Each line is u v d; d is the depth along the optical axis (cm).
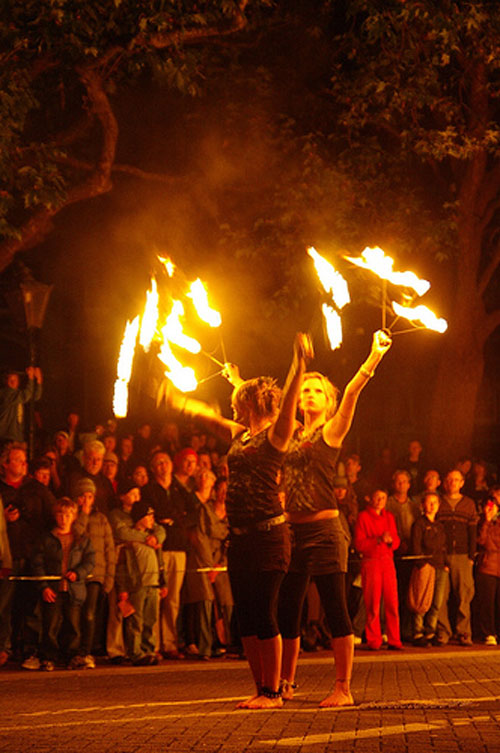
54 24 1775
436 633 1767
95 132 2314
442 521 1781
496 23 2062
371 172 2209
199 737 753
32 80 1867
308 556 932
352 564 1738
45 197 1814
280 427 838
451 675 1272
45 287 1869
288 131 2255
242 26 1902
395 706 909
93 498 1497
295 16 2277
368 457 2914
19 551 1473
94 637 1570
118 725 828
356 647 1730
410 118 2355
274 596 870
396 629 1711
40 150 1858
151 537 1510
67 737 768
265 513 852
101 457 1570
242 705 897
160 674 1388
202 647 1570
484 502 1850
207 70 2259
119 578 1500
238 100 2291
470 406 2414
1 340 3050
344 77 2188
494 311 2414
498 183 2356
